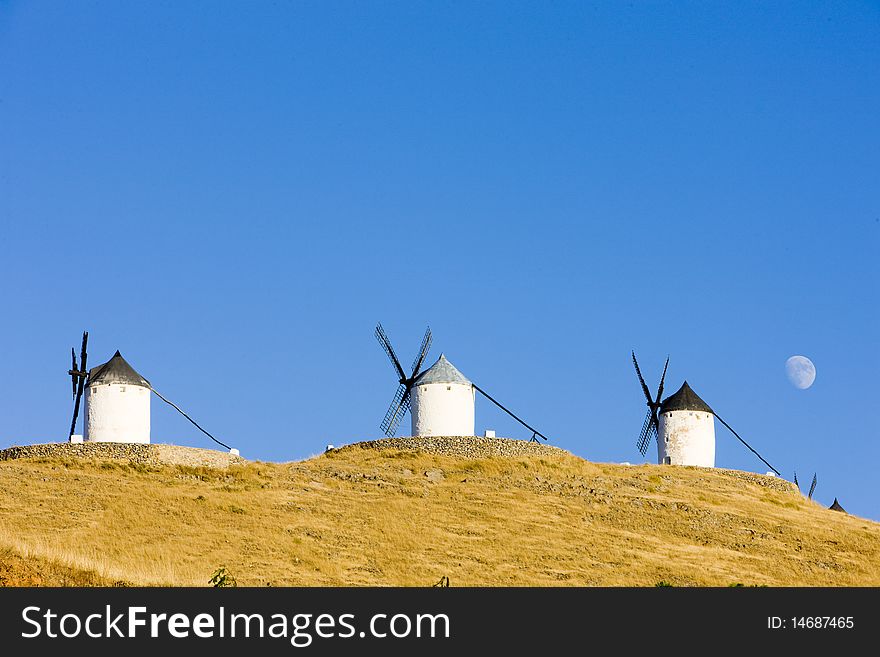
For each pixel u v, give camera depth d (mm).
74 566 133375
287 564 168625
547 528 195625
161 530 180750
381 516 195125
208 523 185750
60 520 182375
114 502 192125
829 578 186875
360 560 173875
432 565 173500
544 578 171000
